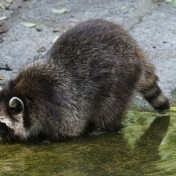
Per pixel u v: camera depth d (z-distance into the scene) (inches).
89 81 474.9
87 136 479.2
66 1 682.8
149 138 468.4
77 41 481.4
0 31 630.5
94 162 428.1
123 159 431.5
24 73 475.8
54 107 464.8
